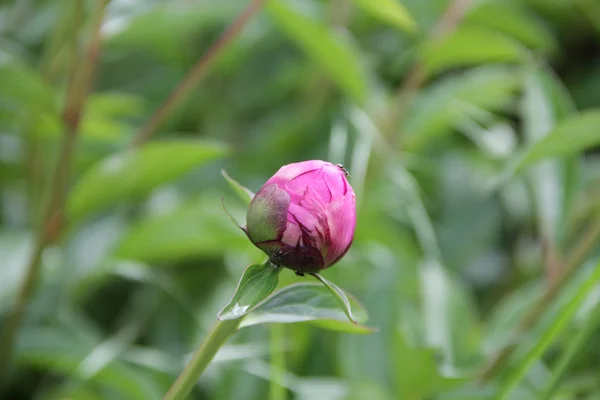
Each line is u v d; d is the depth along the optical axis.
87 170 1.01
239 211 0.93
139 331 1.02
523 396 0.88
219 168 1.15
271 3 0.91
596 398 0.92
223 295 1.00
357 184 0.95
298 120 1.21
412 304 0.94
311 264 0.71
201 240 0.90
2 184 1.15
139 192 0.89
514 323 0.94
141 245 0.90
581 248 0.88
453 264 1.20
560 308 0.87
